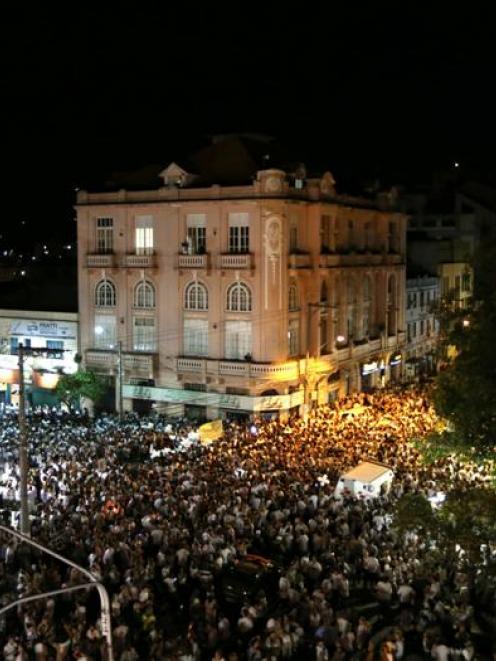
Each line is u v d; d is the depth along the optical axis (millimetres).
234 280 62406
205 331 64125
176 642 26141
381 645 25719
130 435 50500
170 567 30625
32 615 26297
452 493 24188
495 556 22859
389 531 32219
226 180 64062
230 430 54625
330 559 31453
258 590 29750
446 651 24031
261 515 34625
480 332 23375
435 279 91188
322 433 50781
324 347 68062
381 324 77625
